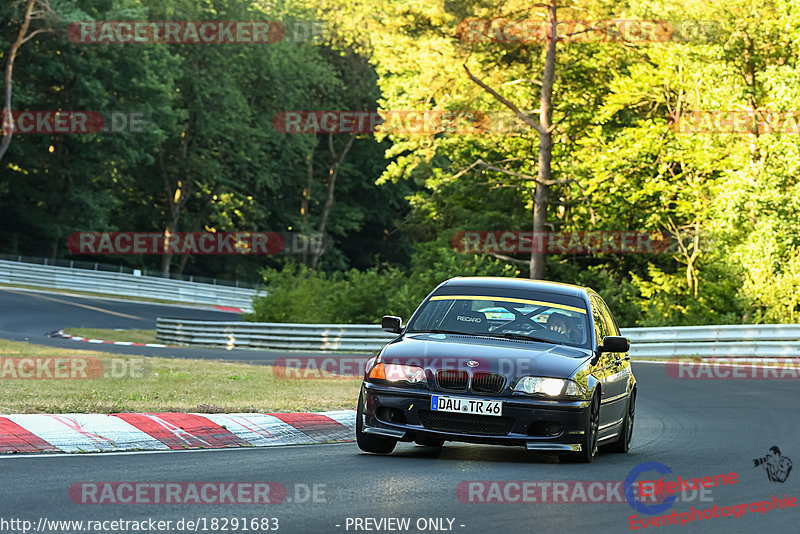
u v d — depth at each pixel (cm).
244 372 7325
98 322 15575
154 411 4269
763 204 12112
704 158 13962
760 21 12612
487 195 17000
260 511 2489
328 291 14675
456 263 14362
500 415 3472
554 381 3500
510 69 15200
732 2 12619
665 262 15275
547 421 3481
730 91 12875
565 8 14000
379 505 2608
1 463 3095
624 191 14938
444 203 17412
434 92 15325
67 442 3556
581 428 3509
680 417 5681
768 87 12344
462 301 4016
